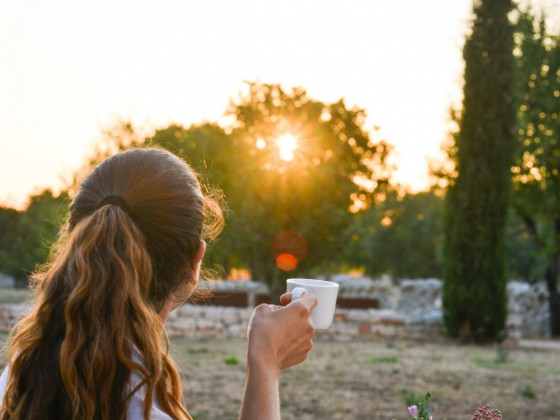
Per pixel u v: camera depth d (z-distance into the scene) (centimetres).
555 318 2189
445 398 895
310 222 1781
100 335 108
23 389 111
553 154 2170
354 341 1570
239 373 1041
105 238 114
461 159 1639
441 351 1406
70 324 109
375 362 1202
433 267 4472
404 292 2494
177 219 121
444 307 1628
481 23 1623
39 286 122
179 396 120
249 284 2267
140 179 122
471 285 1596
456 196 1639
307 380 1004
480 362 1244
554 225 2277
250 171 1855
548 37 2239
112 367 107
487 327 1598
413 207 4712
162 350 116
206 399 850
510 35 1630
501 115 1617
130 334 111
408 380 1023
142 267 114
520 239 3186
